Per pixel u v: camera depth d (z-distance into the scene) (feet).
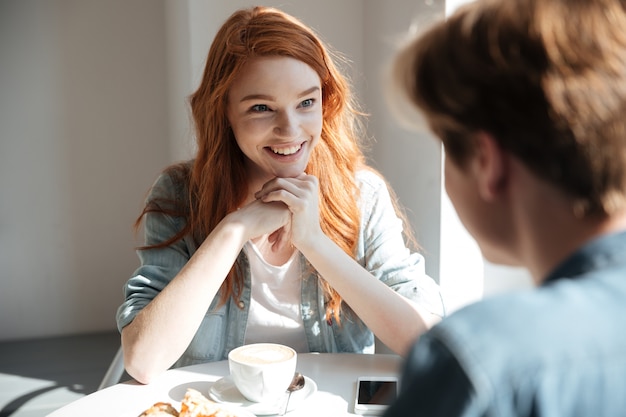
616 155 1.55
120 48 11.16
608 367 1.41
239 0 8.04
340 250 4.49
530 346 1.41
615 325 1.46
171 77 10.61
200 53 8.04
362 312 4.37
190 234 4.99
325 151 5.03
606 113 1.54
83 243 11.44
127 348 4.01
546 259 1.65
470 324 1.47
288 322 4.91
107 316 11.67
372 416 3.41
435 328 1.51
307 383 3.76
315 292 4.87
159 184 5.19
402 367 1.55
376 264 5.06
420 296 4.74
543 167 1.58
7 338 11.28
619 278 1.53
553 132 1.56
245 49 4.40
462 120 1.69
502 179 1.68
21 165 11.05
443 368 1.43
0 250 11.12
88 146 11.25
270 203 4.48
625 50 1.58
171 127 11.00
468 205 1.81
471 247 6.52
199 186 4.96
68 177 11.24
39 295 11.35
